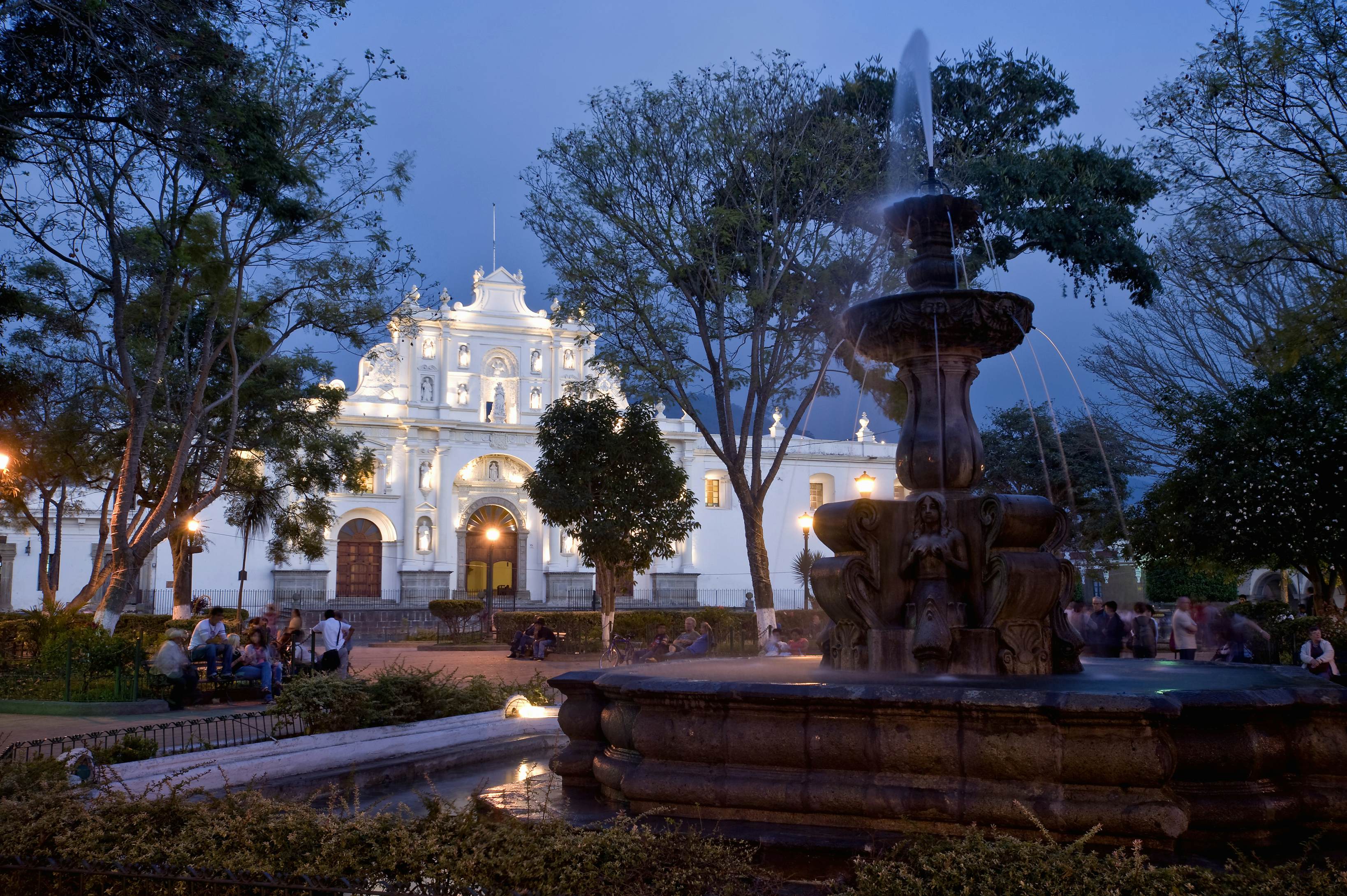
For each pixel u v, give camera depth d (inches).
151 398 718.5
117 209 657.0
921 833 154.9
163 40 484.4
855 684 206.5
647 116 689.6
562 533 1800.0
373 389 1788.9
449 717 371.9
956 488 286.0
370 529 1759.4
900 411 720.3
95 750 281.9
